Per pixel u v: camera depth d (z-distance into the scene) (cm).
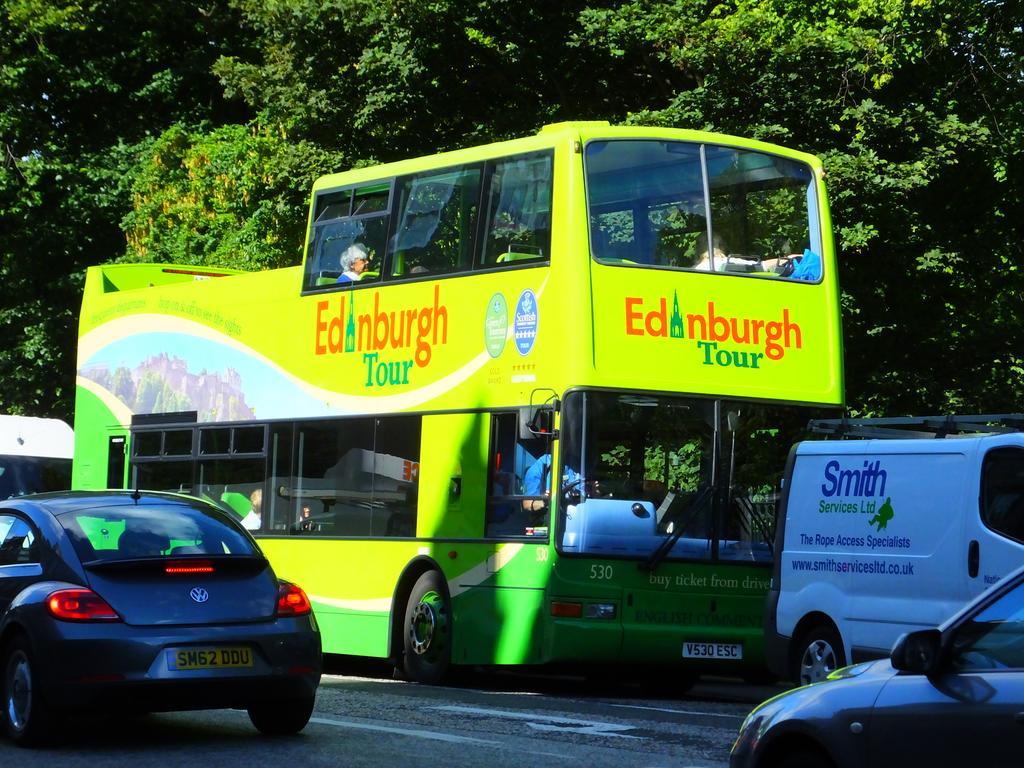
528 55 3819
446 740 1458
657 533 2045
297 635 1418
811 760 870
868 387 3550
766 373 2141
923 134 3228
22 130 5406
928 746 803
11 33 5441
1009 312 3650
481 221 2212
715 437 2091
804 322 2184
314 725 1572
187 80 5691
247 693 1383
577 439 2025
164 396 2881
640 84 3916
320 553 2430
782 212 2205
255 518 2588
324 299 2492
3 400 5400
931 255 3325
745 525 2091
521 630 2044
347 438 2408
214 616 1384
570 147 2083
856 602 1731
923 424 1783
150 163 5038
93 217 5384
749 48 3216
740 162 2184
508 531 2092
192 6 5728
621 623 2009
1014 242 3656
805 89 3247
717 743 1466
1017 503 1581
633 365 2059
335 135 4009
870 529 1731
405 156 4028
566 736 1506
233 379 2688
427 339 2275
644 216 2105
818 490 1809
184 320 2847
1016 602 814
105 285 3150
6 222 5400
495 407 2139
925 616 1648
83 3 5531
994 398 3547
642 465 2052
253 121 4478
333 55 3991
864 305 3359
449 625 2173
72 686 1338
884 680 846
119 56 5656
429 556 2211
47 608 1357
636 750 1406
